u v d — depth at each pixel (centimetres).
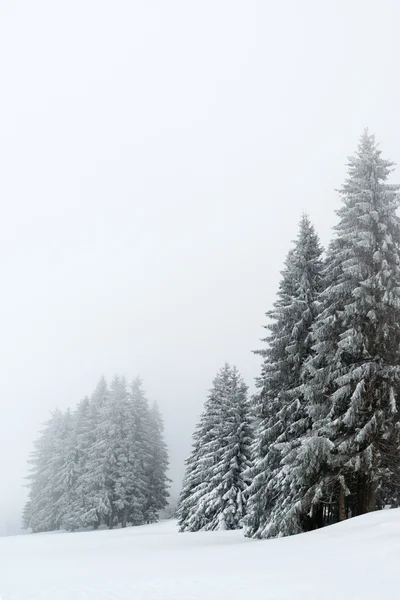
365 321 1984
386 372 1902
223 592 902
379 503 2119
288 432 2311
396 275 1944
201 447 3809
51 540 3503
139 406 5159
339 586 855
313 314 2345
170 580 1104
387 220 2042
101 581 1186
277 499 2273
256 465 2431
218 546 2067
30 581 1263
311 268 2459
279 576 1013
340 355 2064
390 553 1080
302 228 2522
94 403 5662
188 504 3744
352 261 1997
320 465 2062
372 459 1872
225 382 4288
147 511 5059
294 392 2264
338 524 1786
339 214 2141
